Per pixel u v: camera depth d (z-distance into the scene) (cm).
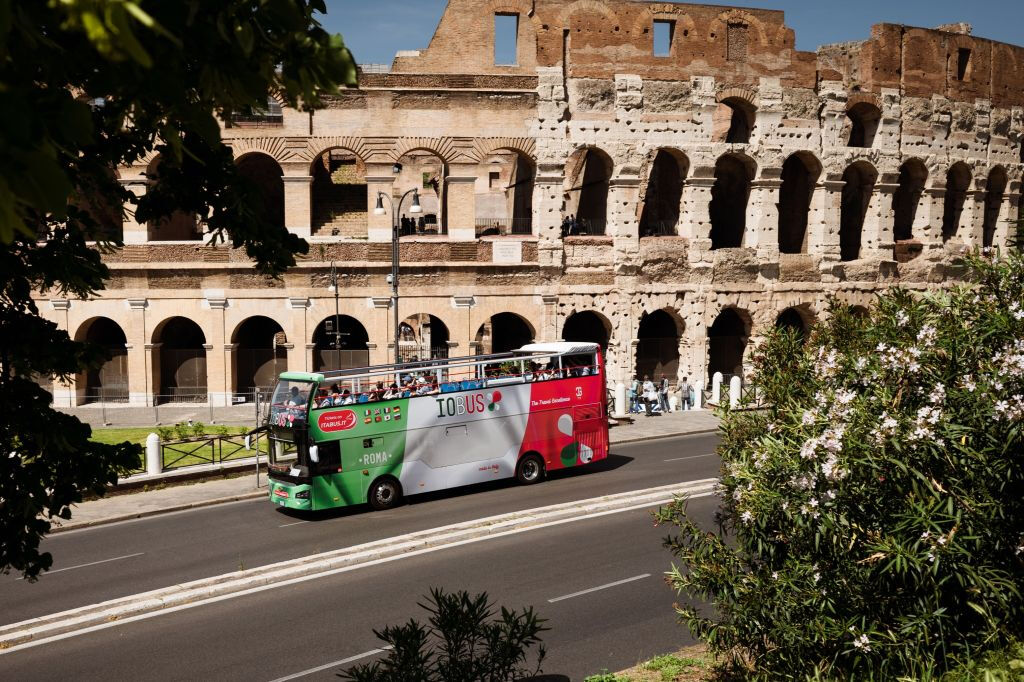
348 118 4744
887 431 1089
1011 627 1116
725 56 5191
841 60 5862
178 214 5238
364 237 4900
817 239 5531
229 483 3344
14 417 717
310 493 2777
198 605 2042
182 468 3344
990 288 1298
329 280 4781
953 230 6247
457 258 4900
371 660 1686
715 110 5472
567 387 3312
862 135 5931
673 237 5234
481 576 2177
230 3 434
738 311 5450
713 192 5934
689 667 1566
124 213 752
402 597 2042
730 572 1314
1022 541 1064
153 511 2952
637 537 2472
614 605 1953
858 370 1295
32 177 339
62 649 1794
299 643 1784
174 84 428
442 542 2483
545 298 5022
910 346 1228
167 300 4775
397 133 4788
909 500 1057
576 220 5516
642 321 5959
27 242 711
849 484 1102
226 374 4812
